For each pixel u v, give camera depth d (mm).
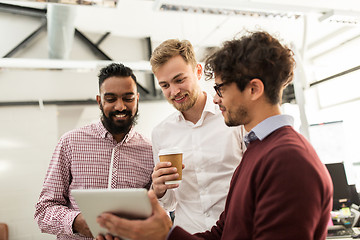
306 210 649
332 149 3613
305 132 3529
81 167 1556
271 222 669
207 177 1432
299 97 3605
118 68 1538
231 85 854
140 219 844
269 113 860
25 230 4133
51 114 4520
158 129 1608
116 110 1512
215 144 1448
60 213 1388
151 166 1681
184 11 2322
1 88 4332
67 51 3926
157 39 5102
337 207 2422
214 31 4613
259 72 827
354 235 2129
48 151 4414
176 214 1515
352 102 4621
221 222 1078
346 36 4602
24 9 4133
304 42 3578
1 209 4086
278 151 721
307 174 675
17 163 4246
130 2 3734
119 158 1597
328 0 3668
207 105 1499
